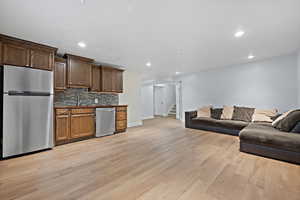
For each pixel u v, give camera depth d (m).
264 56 3.95
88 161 2.33
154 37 2.68
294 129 2.51
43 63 2.84
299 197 1.44
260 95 4.37
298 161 2.19
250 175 1.88
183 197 1.45
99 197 1.46
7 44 2.47
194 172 1.96
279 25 2.26
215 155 2.58
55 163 2.25
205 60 4.30
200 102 5.98
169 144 3.24
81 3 1.70
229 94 5.07
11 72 2.46
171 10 1.86
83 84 3.84
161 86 10.00
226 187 1.62
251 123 3.73
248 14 1.96
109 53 3.58
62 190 1.57
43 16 1.97
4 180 1.77
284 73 3.91
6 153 2.39
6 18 2.01
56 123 3.10
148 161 2.33
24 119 2.57
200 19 2.08
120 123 4.42
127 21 2.13
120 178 1.82
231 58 4.11
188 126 5.15
